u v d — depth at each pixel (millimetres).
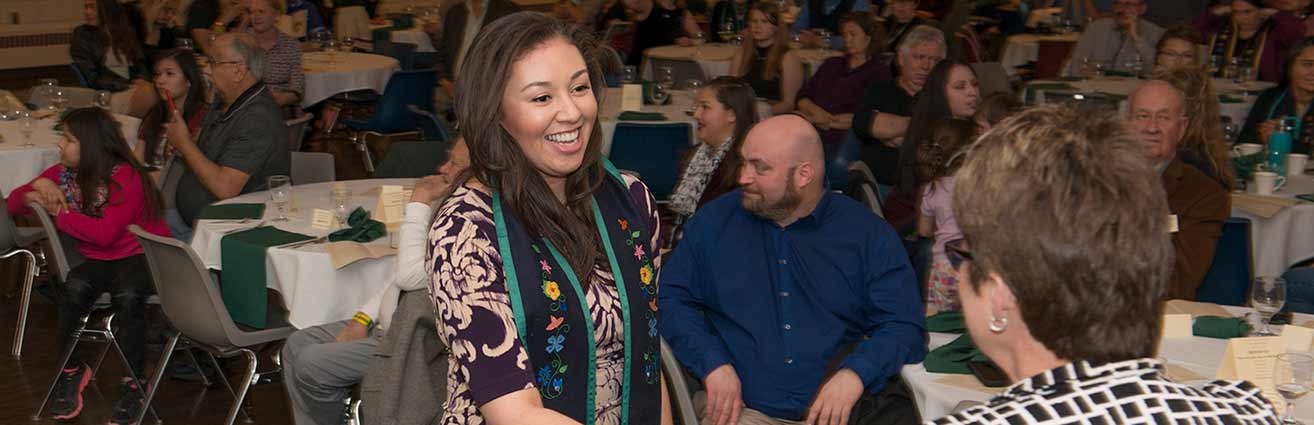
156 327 4742
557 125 1552
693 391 3049
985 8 8828
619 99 6695
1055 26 8672
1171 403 1020
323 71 7926
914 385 2531
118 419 4109
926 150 3754
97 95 6516
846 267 2879
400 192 4047
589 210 1678
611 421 1696
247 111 4781
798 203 2850
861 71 6570
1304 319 2934
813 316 2900
